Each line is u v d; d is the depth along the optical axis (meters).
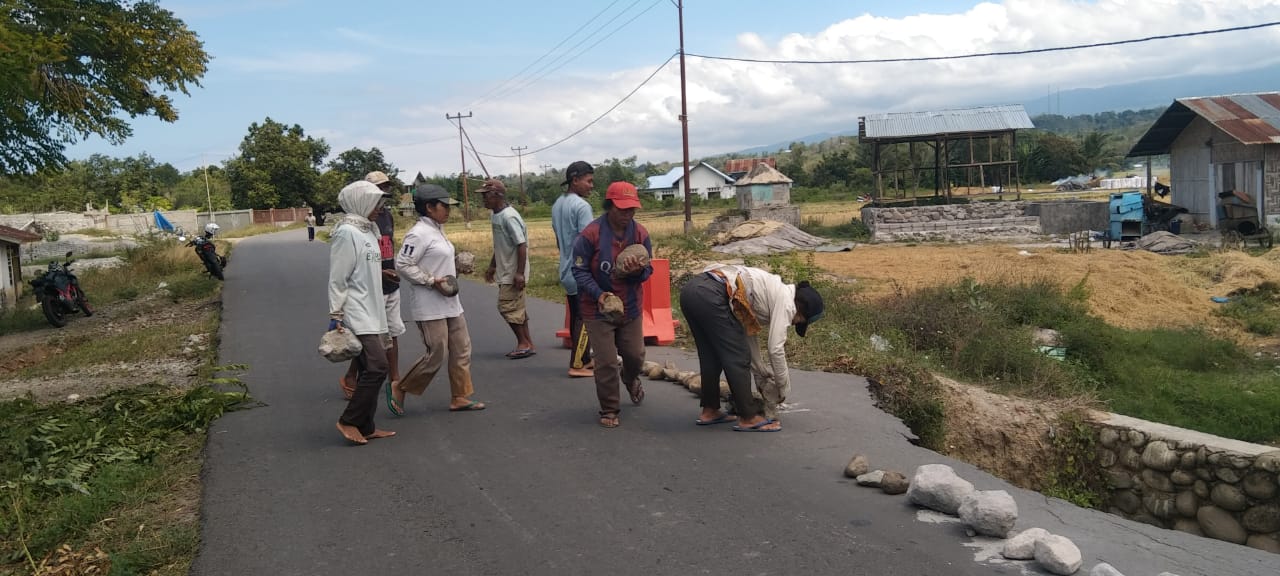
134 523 4.69
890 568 3.83
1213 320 14.53
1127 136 144.38
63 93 15.39
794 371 8.05
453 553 4.15
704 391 6.20
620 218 6.13
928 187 59.34
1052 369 9.55
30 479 5.23
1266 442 8.43
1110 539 4.20
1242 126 25.52
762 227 29.84
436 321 6.55
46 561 4.24
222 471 5.49
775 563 3.92
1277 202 25.44
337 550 4.23
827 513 4.52
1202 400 9.45
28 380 10.10
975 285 12.78
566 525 4.46
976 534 4.19
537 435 6.14
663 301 9.70
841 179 89.81
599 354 6.21
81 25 15.20
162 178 110.50
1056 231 31.84
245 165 79.31
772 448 5.70
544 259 24.25
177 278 22.86
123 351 11.45
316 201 80.81
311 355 9.84
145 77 17.98
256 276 22.22
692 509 4.62
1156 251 24.28
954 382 8.17
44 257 36.06
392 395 6.71
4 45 8.84
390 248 7.48
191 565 4.09
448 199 6.53
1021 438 7.53
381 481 5.23
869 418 6.42
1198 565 3.86
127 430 6.38
